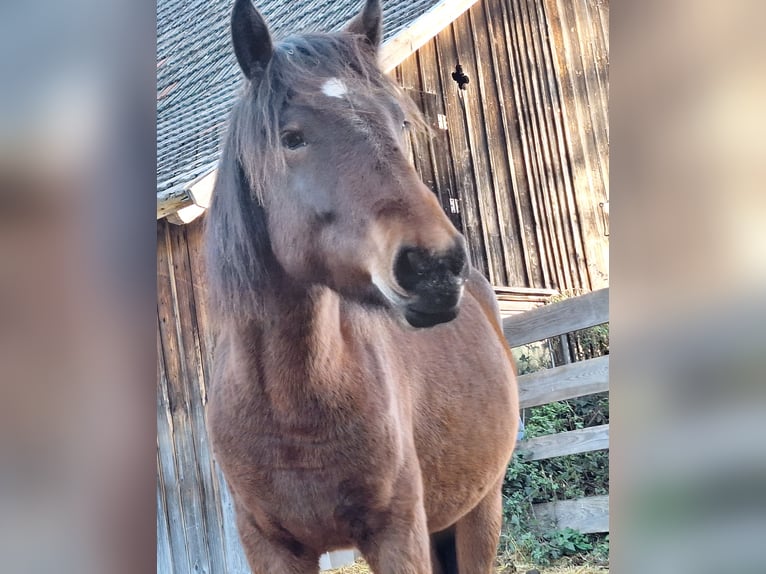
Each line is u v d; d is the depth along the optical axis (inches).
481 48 170.1
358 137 67.7
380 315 72.2
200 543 139.8
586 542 127.2
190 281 140.9
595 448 131.6
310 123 69.0
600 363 133.7
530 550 129.3
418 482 80.4
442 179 159.6
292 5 187.3
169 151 157.6
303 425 74.2
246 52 72.6
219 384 79.9
